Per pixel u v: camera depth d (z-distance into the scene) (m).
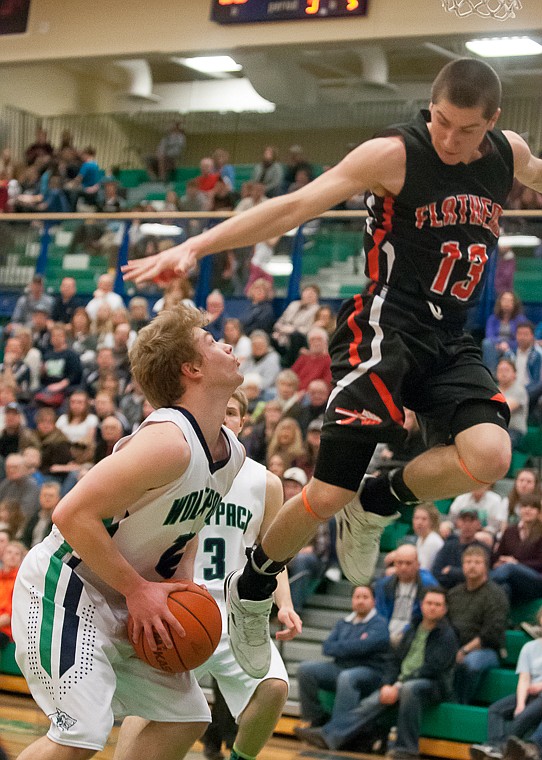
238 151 16.66
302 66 14.41
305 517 3.12
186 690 3.20
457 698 7.04
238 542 4.36
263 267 10.66
